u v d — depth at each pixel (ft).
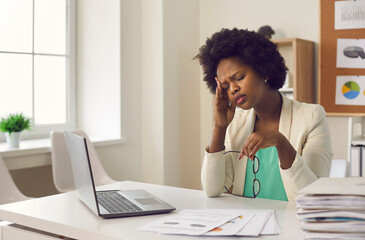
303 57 12.52
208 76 5.68
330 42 12.71
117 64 12.68
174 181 13.76
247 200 5.16
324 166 5.24
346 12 12.49
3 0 11.51
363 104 12.46
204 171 5.36
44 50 12.49
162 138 13.26
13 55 11.78
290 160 4.70
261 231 3.79
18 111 11.93
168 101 13.43
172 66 13.56
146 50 13.44
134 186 6.07
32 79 12.23
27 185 11.20
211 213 4.42
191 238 3.66
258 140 4.57
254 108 5.66
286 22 13.46
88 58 13.16
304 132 5.38
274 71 5.29
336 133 12.97
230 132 5.88
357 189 3.27
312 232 3.33
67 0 12.99
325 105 12.89
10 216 4.69
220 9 14.44
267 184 5.49
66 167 10.25
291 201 5.30
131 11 13.03
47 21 12.53
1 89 11.56
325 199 3.28
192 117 14.48
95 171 10.77
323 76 12.87
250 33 5.29
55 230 4.26
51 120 12.76
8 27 11.64
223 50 5.17
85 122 13.33
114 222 4.22
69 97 13.17
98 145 11.81
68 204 5.00
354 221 3.19
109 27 12.76
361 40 12.38
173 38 13.58
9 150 9.74
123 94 12.83
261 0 13.79
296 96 12.18
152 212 4.48
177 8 13.74
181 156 14.03
